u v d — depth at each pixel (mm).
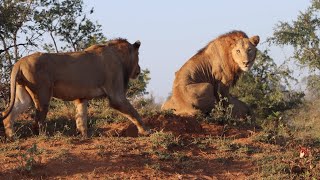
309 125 18375
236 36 18953
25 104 14367
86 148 12961
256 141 14266
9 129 14125
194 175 12281
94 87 14828
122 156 12594
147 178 11922
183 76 19047
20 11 25078
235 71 18984
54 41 27594
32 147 12656
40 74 14133
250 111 19203
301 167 12758
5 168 11883
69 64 14516
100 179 11711
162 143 13375
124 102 15117
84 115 15195
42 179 11633
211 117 16266
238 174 12477
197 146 13641
